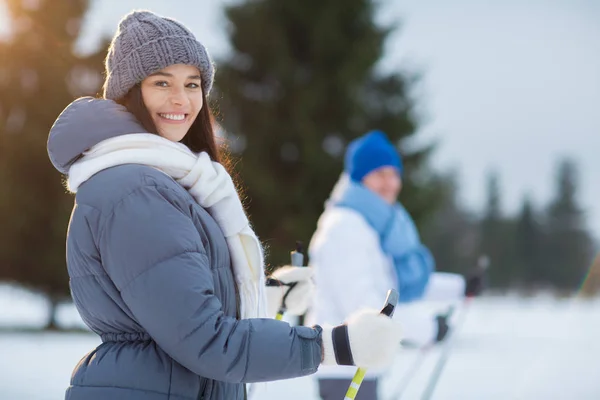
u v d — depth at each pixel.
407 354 14.73
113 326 2.11
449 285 4.98
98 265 2.09
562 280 79.56
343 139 24.47
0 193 23.81
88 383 2.06
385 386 9.93
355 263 4.01
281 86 24.34
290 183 23.56
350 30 25.11
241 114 24.22
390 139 24.59
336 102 24.36
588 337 19.45
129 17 2.34
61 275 24.23
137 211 2.04
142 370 2.04
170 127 2.37
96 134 2.17
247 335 2.01
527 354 15.25
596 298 57.50
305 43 25.22
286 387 9.84
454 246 77.50
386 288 4.20
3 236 24.05
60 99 24.80
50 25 25.23
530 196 81.12
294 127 23.77
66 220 23.98
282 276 2.90
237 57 24.98
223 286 2.21
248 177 23.09
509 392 9.27
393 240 4.60
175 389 2.05
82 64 25.53
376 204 4.61
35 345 16.42
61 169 2.25
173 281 1.97
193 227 2.08
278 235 23.16
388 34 25.34
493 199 80.75
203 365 1.97
